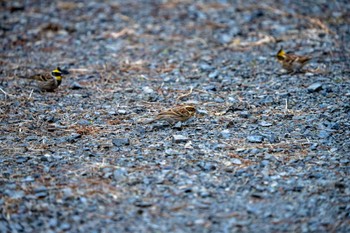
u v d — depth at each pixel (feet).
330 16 74.43
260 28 71.67
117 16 76.48
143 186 37.40
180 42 68.18
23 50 66.23
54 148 42.83
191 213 34.55
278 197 36.14
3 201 35.81
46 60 63.10
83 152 42.16
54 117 48.39
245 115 47.98
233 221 33.76
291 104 50.34
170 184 37.60
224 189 37.06
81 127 46.44
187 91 53.98
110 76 58.29
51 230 33.12
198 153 41.68
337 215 34.35
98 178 38.47
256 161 40.63
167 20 75.20
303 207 35.09
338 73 57.62
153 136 44.62
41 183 37.91
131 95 53.26
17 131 45.80
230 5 79.51
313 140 43.65
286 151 42.01
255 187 37.24
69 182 37.99
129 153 41.86
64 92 54.24
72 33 71.15
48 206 35.32
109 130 45.85
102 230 33.04
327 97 51.70
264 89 54.08
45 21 74.84
